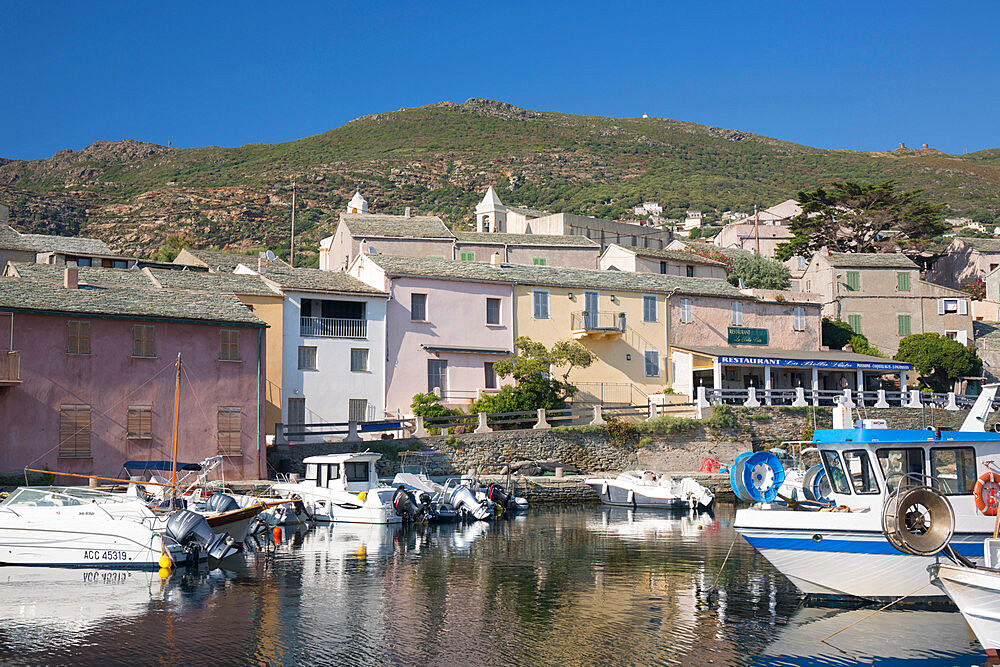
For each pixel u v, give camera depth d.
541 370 50.88
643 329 58.25
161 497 30.02
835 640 17.88
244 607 20.47
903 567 20.16
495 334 54.12
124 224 157.88
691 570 25.05
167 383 38.91
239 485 37.16
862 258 72.69
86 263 57.53
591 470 48.22
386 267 51.78
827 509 21.28
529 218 90.75
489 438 45.69
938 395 59.38
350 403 49.22
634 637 18.06
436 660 16.53
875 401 58.16
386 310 50.88
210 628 18.59
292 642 17.61
